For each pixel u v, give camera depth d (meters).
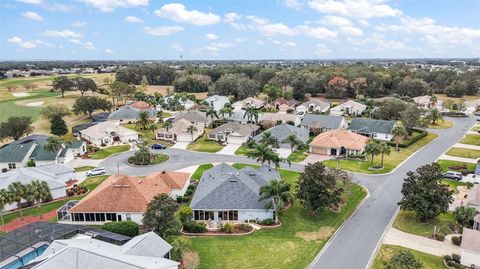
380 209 59.38
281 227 53.47
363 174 76.62
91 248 39.31
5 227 54.81
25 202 63.84
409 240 49.34
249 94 194.88
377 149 79.75
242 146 103.06
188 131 108.75
